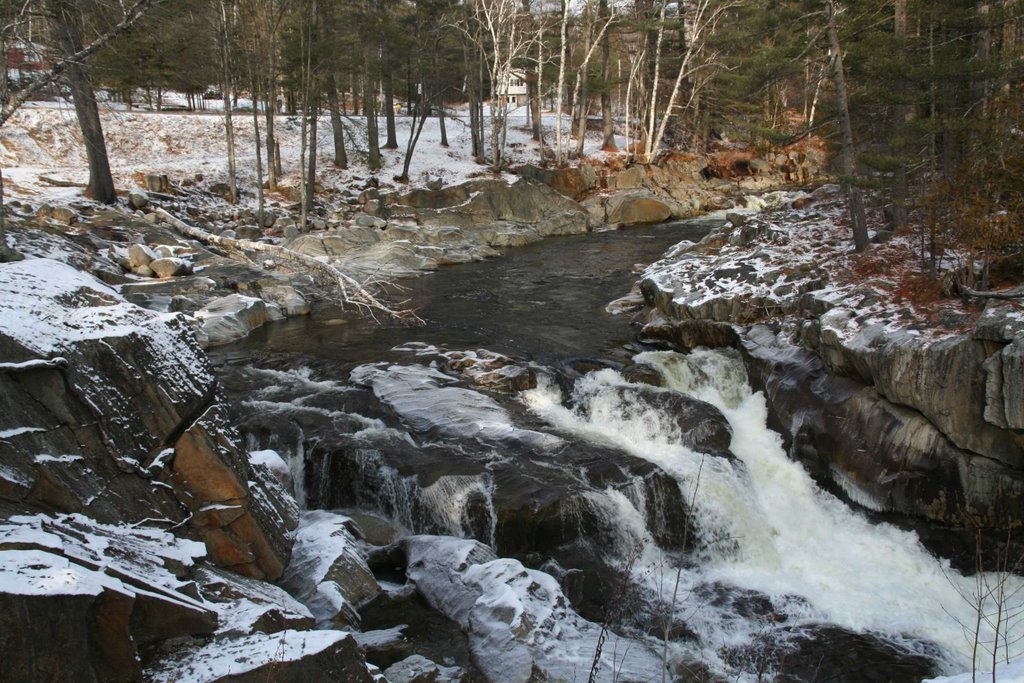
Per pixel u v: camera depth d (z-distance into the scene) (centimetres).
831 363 1076
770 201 3247
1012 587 816
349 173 3228
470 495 877
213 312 1570
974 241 972
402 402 1139
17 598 346
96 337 518
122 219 2003
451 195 2980
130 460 510
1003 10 1303
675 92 3703
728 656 718
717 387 1245
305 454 998
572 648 652
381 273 2138
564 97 5059
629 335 1516
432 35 3525
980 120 1136
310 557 710
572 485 892
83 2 929
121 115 3095
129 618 402
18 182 2172
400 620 709
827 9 1430
